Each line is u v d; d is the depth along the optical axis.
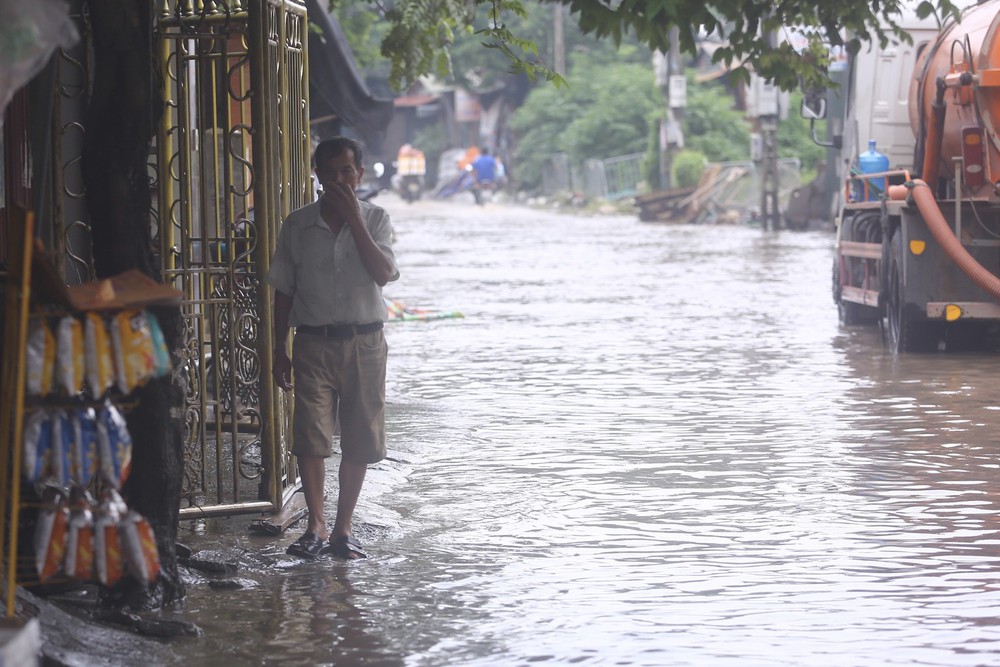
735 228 66.56
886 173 25.28
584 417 18.02
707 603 10.30
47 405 8.52
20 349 8.06
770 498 13.53
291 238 11.45
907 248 23.23
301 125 13.66
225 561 11.38
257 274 12.21
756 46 16.27
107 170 10.05
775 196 61.41
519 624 9.87
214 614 10.09
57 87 11.45
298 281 11.45
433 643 9.49
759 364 22.69
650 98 94.00
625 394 19.81
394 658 9.21
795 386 20.36
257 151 12.01
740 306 31.83
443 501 13.59
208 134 15.52
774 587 10.66
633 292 35.56
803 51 17.25
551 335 26.97
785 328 27.66
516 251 52.59
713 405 18.81
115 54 9.92
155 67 11.77
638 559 11.50
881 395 19.50
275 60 12.53
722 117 85.69
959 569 11.12
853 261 27.31
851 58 28.23
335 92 27.78
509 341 26.16
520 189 106.44
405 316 29.88
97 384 8.42
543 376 21.64
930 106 24.88
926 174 24.97
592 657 9.19
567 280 39.41
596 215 84.44
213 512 12.27
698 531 12.36
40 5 7.46
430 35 24.06
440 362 23.38
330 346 11.40
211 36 12.28
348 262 11.37
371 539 12.22
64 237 11.62
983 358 23.23
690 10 13.09
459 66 112.62
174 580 10.31
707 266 43.50
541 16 107.75
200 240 13.22
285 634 9.67
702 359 23.36
